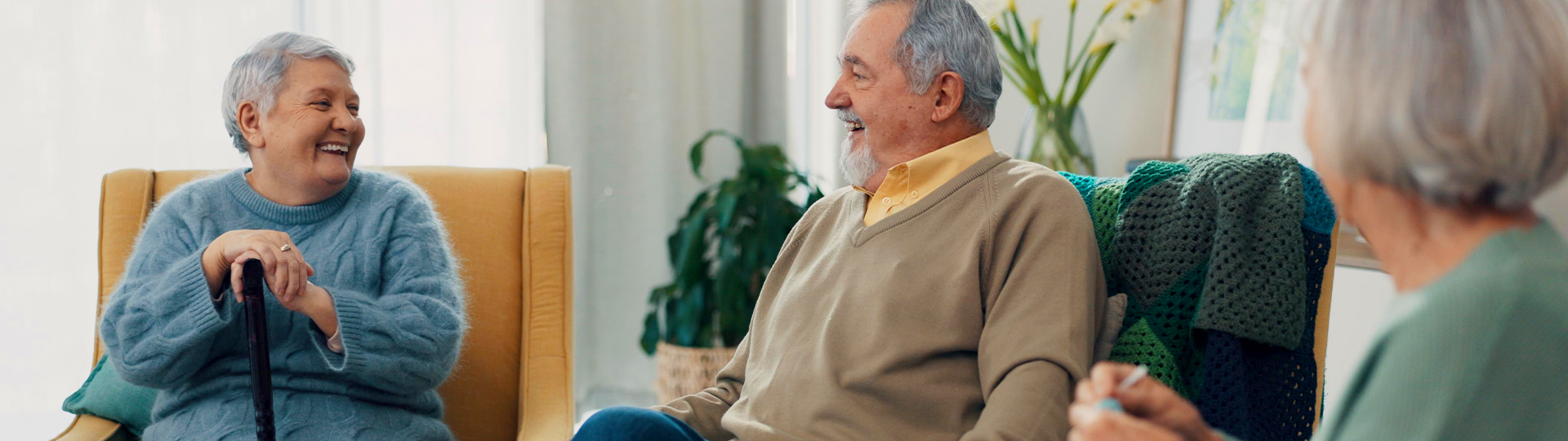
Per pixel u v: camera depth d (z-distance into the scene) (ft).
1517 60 1.76
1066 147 7.63
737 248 8.20
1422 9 1.86
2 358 7.52
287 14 8.15
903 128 4.06
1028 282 3.49
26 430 7.63
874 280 3.85
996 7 7.80
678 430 3.42
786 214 8.29
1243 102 7.08
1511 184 1.80
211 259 3.95
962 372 3.67
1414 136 1.84
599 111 9.34
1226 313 3.45
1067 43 8.42
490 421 5.25
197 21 7.87
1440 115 1.82
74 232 7.64
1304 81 2.15
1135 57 8.27
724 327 8.14
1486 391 1.75
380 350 4.14
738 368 4.47
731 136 8.42
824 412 3.70
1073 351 3.31
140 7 7.70
